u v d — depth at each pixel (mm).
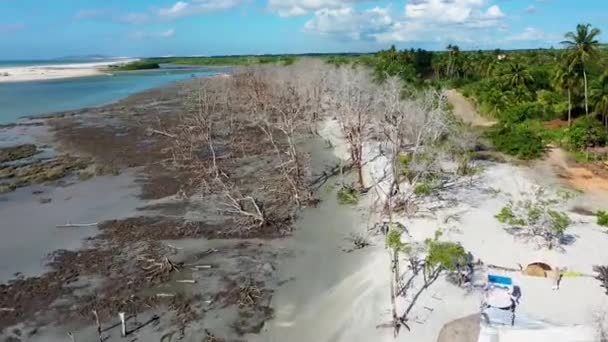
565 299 27000
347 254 34906
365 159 54906
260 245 36812
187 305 29375
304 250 35875
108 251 36219
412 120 48312
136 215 42688
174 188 49375
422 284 29359
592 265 30578
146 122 85250
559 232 33188
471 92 96000
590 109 71375
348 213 42219
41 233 39344
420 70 129000
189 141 67375
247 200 44875
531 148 56219
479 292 28219
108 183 51469
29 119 89188
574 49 67375
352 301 28828
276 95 83438
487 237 34781
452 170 50531
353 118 54031
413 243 34344
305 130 74312
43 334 26984
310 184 50219
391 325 26000
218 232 38969
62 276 32844
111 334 26812
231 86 108250
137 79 177875
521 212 37781
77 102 113812
